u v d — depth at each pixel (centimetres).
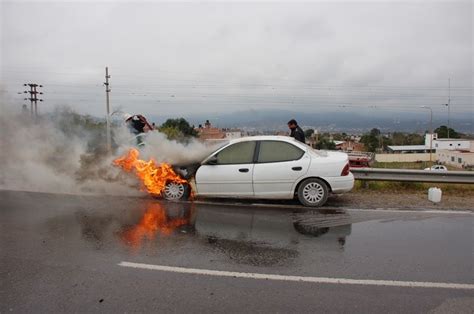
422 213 693
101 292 368
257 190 740
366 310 338
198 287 380
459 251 491
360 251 489
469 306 346
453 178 912
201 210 696
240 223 614
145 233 555
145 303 347
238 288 379
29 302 349
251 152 749
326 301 354
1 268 425
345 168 732
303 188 734
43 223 598
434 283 394
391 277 408
